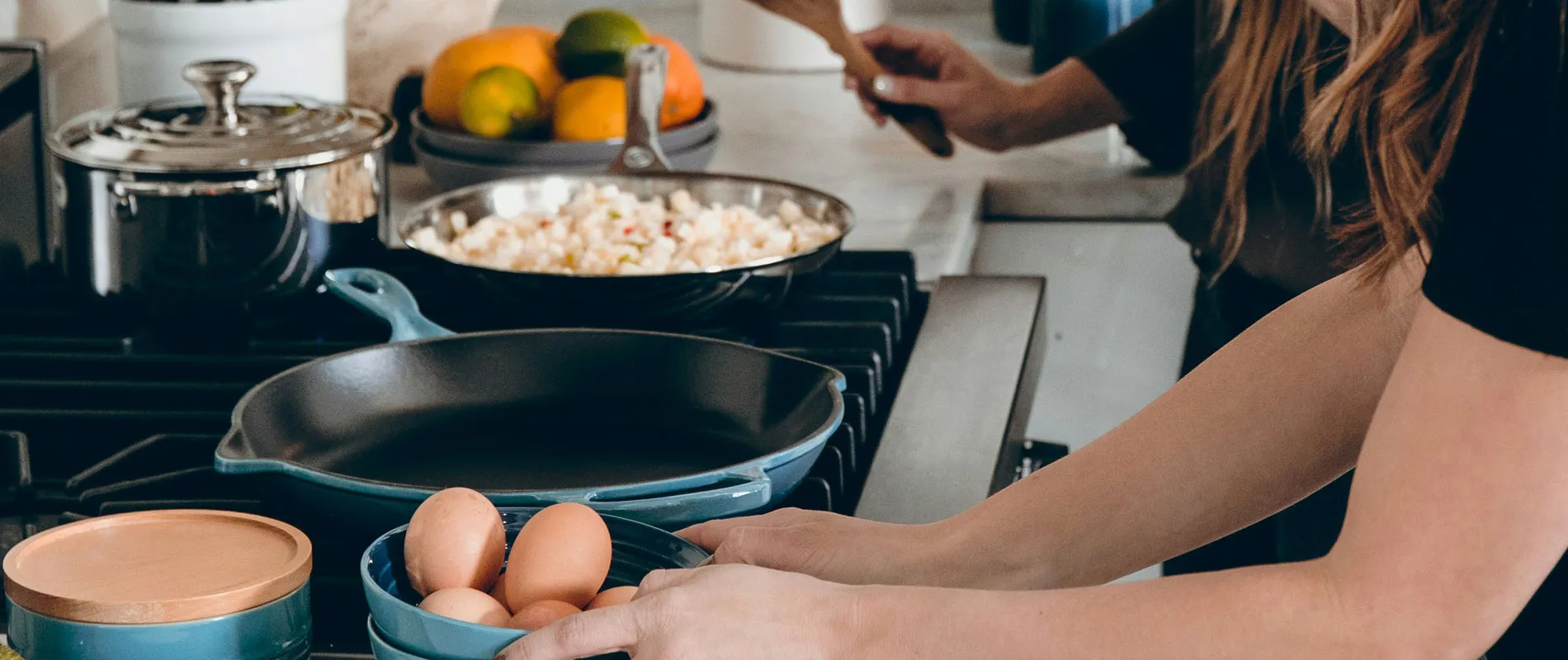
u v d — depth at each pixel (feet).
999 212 5.29
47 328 3.67
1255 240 4.23
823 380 2.83
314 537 2.58
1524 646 3.04
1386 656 1.79
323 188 3.52
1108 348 4.96
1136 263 5.17
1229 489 2.37
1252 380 2.38
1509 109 1.61
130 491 2.69
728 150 5.53
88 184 3.40
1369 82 2.13
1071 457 2.47
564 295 3.38
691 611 1.97
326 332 3.69
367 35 5.24
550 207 4.15
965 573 2.39
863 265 4.03
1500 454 1.66
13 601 2.05
